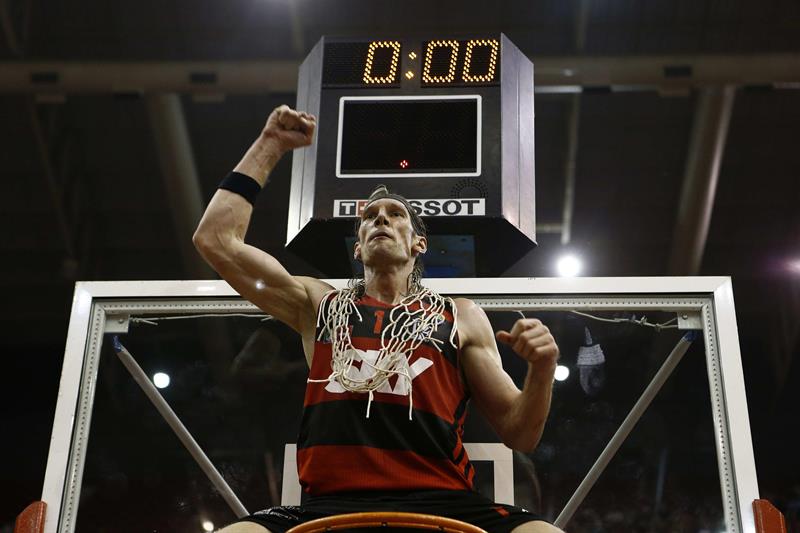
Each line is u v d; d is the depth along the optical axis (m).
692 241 10.02
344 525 1.94
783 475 11.07
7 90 8.96
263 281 2.55
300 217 3.44
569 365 3.20
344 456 2.25
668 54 8.74
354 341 2.42
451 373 2.42
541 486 3.08
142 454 3.12
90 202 10.50
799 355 11.16
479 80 3.54
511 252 3.51
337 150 3.44
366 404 2.30
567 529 3.05
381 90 3.54
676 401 3.13
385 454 2.25
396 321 2.45
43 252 10.73
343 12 8.86
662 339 3.18
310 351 2.57
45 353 11.77
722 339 3.09
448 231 3.37
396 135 3.46
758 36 8.95
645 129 9.66
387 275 2.62
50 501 2.89
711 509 2.98
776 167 10.09
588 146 9.88
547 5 8.76
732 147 9.95
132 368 3.17
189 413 3.20
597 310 3.19
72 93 9.01
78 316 3.18
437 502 2.19
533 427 2.29
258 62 8.97
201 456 3.10
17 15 8.74
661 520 3.01
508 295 3.18
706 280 3.18
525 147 3.54
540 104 9.48
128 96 9.00
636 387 3.17
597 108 9.50
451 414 2.36
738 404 3.00
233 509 3.08
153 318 3.24
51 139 9.70
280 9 8.83
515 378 3.22
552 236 10.61
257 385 3.24
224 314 3.22
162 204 10.45
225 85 8.95
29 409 11.52
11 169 9.93
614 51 9.09
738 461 2.93
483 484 3.08
